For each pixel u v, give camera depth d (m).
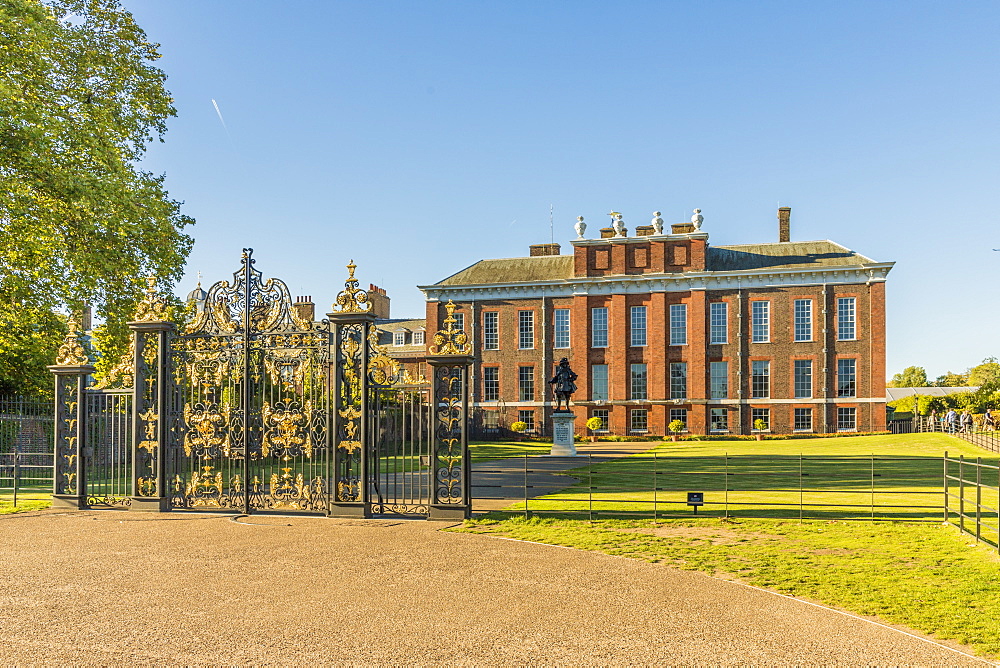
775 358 47.44
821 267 46.62
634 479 19.77
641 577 8.21
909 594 7.32
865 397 46.00
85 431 13.97
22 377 22.44
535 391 51.06
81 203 19.91
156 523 12.12
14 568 8.77
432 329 52.88
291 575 8.36
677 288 49.09
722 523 11.81
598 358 50.06
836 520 11.98
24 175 19.05
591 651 5.80
